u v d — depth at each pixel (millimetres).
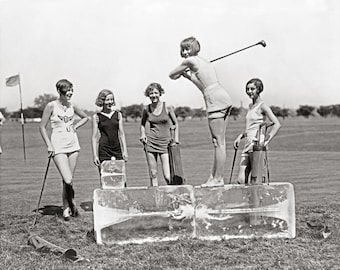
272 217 6547
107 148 7863
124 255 5809
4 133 42219
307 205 8633
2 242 6477
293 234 6520
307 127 39312
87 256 5809
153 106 7719
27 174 15219
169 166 7375
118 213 6371
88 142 32062
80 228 7184
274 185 6555
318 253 5711
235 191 6531
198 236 6492
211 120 6609
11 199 10086
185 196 6480
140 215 6406
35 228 7223
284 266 5250
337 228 6793
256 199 6531
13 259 5656
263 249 5922
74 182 12828
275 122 6871
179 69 6629
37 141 35000
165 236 6445
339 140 27906
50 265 5434
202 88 6637
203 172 14820
